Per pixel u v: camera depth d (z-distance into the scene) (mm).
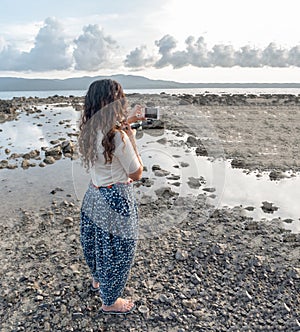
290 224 5273
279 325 3277
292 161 8641
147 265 4184
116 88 2875
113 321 3361
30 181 7414
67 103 23469
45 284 3877
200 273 4031
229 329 3240
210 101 21688
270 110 18047
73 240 4816
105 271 3213
